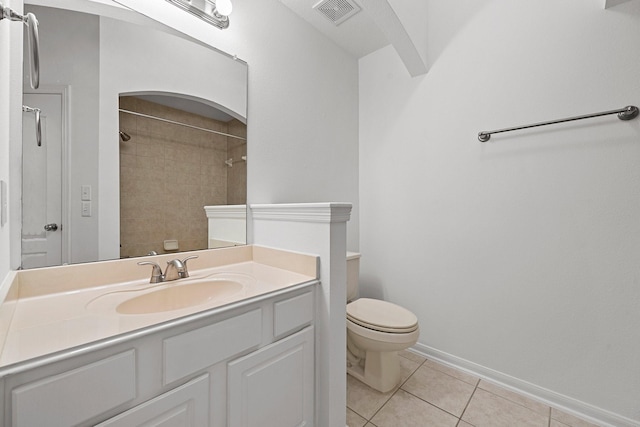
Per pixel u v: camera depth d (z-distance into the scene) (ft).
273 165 5.23
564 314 4.43
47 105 3.06
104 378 1.97
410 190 6.35
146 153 3.78
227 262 4.45
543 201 4.60
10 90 2.75
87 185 3.32
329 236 3.63
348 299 5.94
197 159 4.25
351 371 5.35
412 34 5.46
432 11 5.94
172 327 2.29
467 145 5.45
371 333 4.55
